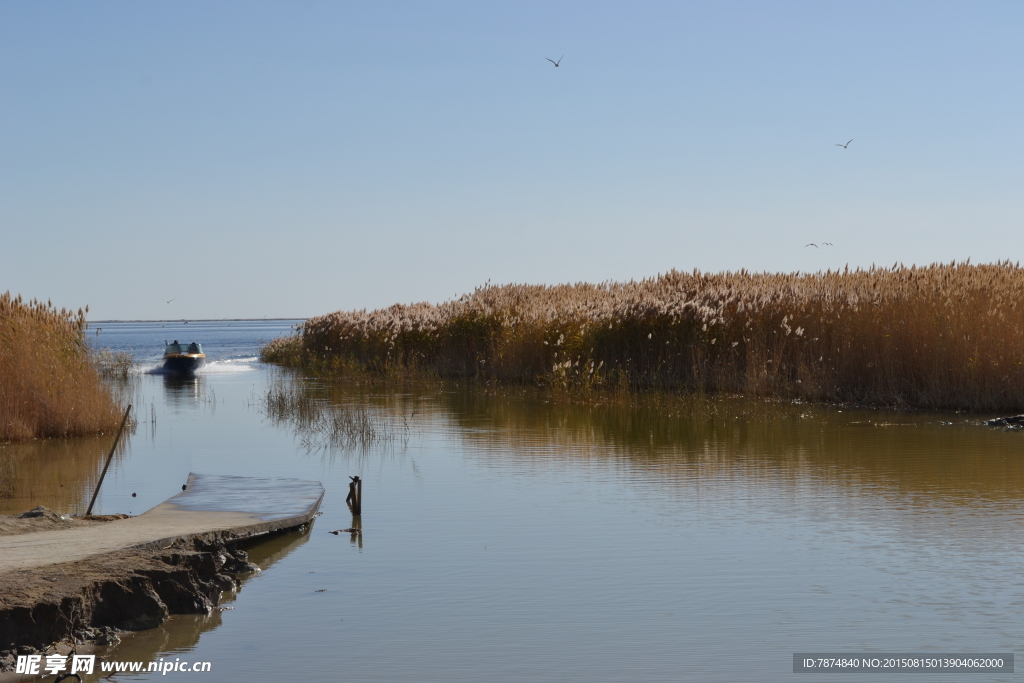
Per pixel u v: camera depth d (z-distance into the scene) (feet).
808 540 29.68
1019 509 33.30
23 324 54.75
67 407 55.21
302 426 59.26
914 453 44.88
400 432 55.42
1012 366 60.13
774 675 19.98
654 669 20.34
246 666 20.71
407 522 32.68
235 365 144.87
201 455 48.06
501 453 47.21
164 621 23.25
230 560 27.37
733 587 25.34
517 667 20.52
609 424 57.67
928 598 24.30
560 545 29.48
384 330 114.01
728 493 36.65
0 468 43.39
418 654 21.25
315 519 33.22
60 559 24.52
